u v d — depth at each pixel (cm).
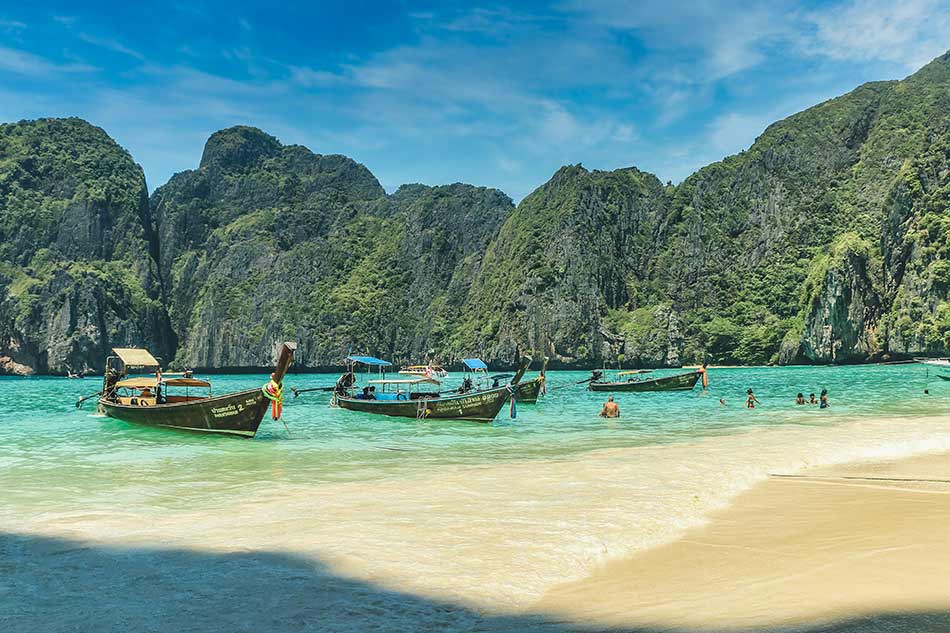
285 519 1121
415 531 1012
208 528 1059
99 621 652
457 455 2219
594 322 17338
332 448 2445
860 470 1688
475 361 5559
